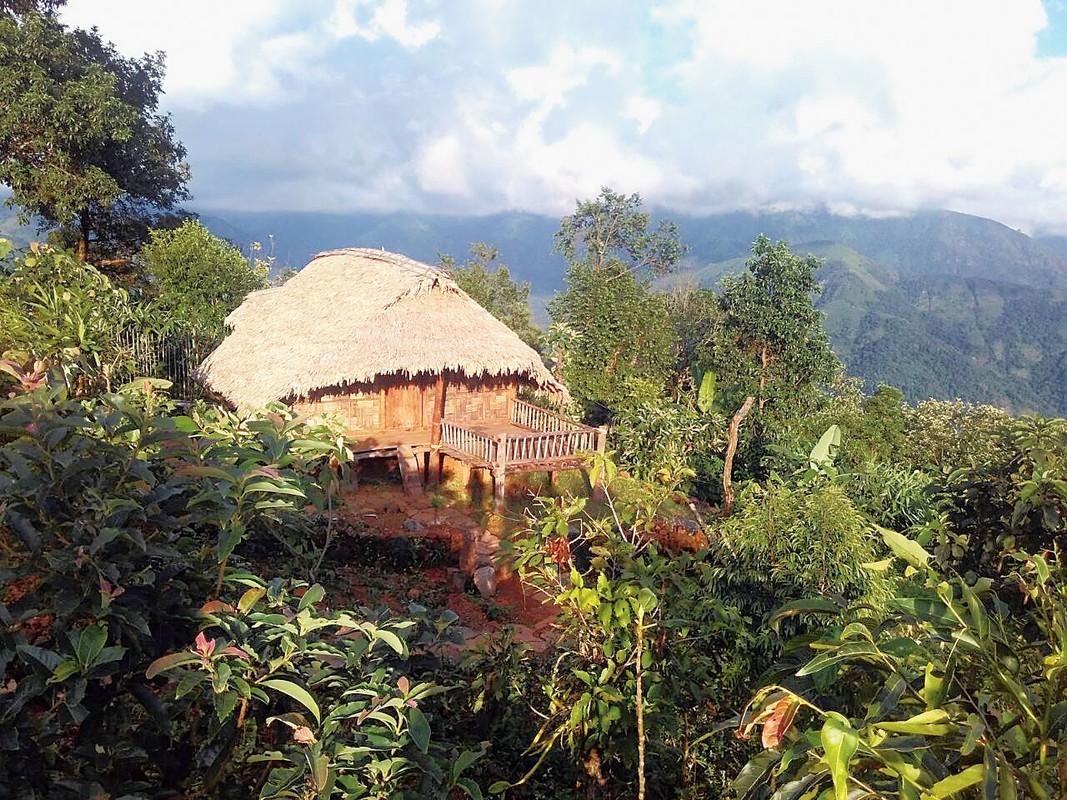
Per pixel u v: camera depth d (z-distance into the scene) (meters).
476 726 5.49
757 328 21.95
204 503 3.36
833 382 23.44
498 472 13.81
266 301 19.28
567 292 23.23
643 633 4.59
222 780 3.01
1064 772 2.12
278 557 7.25
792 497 7.60
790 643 3.19
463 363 14.77
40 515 2.93
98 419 3.29
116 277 28.11
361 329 14.62
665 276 48.59
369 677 3.20
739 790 2.58
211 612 2.93
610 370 21.31
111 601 2.65
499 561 5.45
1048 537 5.95
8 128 22.05
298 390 13.66
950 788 2.00
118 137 23.28
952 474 7.38
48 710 2.62
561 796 5.06
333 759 2.73
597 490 13.77
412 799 2.78
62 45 23.39
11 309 7.58
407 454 14.53
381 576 10.81
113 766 2.74
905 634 3.47
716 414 19.27
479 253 47.34
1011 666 2.46
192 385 17.78
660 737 5.06
